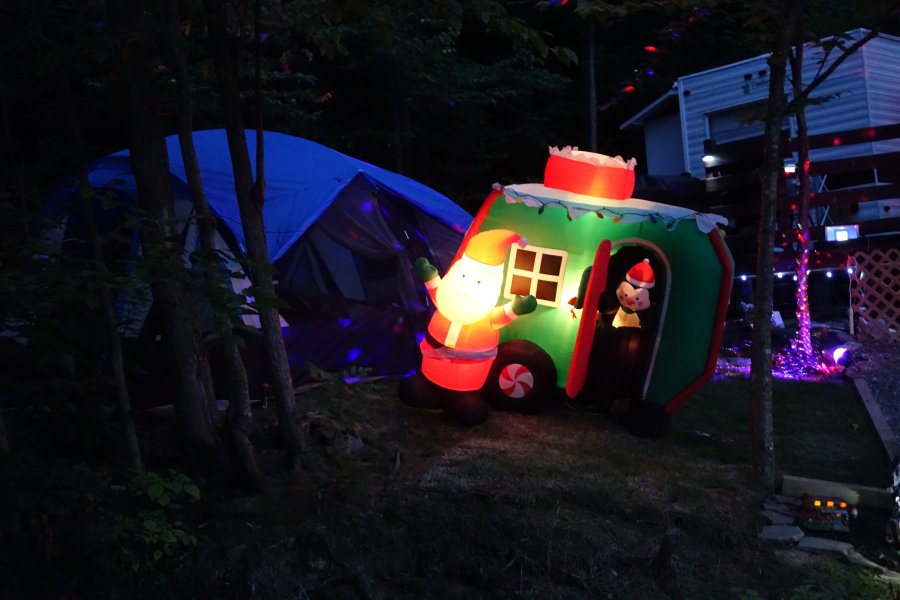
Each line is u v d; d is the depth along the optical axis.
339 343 7.29
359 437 5.84
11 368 5.45
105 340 5.04
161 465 5.17
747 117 9.62
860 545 5.08
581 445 6.11
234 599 4.21
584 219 6.78
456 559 4.59
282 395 5.39
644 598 4.45
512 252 6.82
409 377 6.53
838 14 8.32
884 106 14.90
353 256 7.64
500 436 6.18
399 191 8.40
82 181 4.98
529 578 4.52
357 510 4.79
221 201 7.15
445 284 6.28
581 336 6.30
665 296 6.62
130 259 4.34
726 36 20.34
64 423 4.96
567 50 5.16
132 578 4.20
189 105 5.16
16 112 6.61
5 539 4.12
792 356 9.43
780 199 10.89
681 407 7.68
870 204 13.78
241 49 5.30
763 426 5.67
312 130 14.79
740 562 4.81
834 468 6.17
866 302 10.09
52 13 4.82
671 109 18.86
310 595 4.32
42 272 4.21
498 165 20.77
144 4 5.16
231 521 4.65
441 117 17.61
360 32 14.23
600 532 4.83
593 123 17.45
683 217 6.47
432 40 15.30
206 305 6.38
